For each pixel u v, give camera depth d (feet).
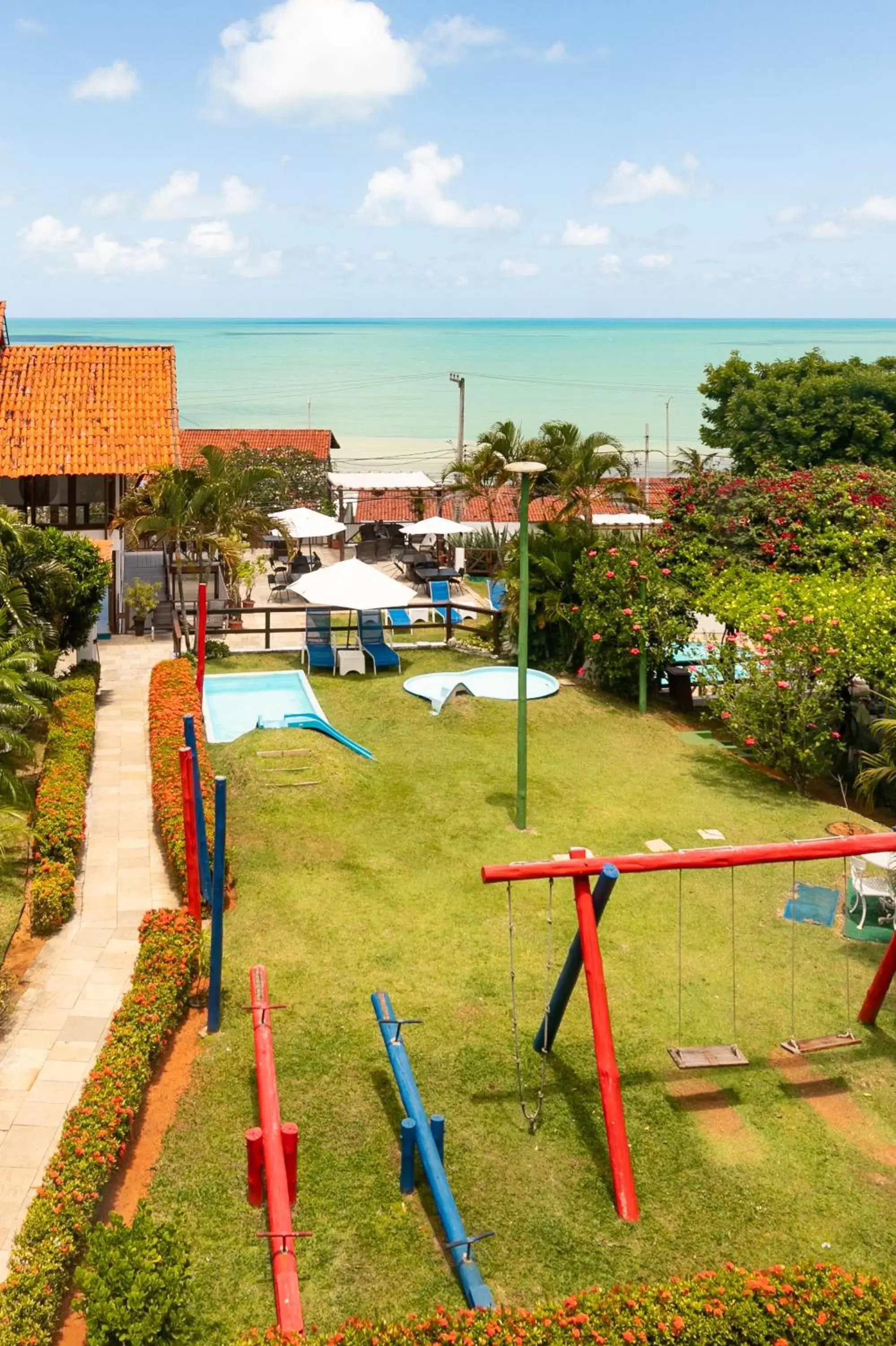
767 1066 37.73
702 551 81.46
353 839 54.19
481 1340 23.58
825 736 62.23
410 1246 29.27
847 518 81.92
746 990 42.24
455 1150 33.06
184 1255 25.85
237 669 83.20
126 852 51.57
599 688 81.76
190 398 490.08
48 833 47.60
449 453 302.25
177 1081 35.58
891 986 42.80
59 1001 39.22
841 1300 24.94
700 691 73.82
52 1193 27.48
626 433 344.49
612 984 42.42
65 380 100.17
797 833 56.95
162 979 37.99
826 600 65.36
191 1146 32.55
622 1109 31.60
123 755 63.67
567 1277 28.43
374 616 89.30
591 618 77.87
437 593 113.09
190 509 87.81
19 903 46.32
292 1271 25.73
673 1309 24.67
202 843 45.60
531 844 54.44
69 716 63.52
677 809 59.93
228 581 107.86
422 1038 38.45
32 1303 24.27
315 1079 35.88
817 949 45.60
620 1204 30.71
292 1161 29.04
